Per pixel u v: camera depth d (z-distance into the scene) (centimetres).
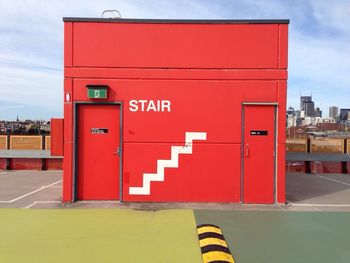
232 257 589
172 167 968
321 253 612
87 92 959
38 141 1761
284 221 808
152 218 815
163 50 965
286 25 955
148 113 968
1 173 1625
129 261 564
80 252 602
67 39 957
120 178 967
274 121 963
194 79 965
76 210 882
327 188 1270
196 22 961
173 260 570
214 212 874
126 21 962
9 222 778
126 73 964
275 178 966
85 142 972
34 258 575
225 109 965
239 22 959
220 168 968
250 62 959
